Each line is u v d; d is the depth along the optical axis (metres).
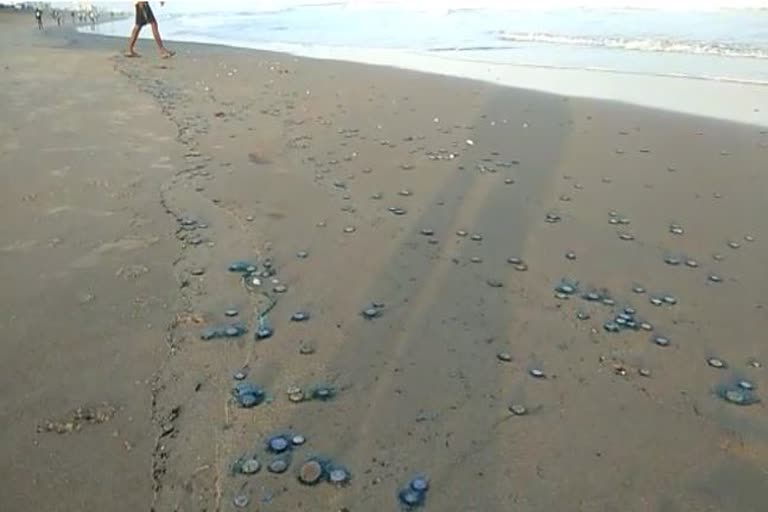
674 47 13.77
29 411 2.40
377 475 2.17
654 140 6.52
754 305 3.34
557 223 4.38
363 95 8.85
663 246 4.05
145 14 13.15
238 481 2.12
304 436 2.33
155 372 2.67
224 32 20.47
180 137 6.34
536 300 3.37
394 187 5.02
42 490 2.04
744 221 4.43
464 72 11.14
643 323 3.16
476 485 2.14
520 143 6.39
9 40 17.53
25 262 3.57
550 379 2.72
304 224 4.27
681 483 2.18
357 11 26.69
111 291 3.30
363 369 2.75
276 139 6.37
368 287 3.45
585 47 14.48
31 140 6.02
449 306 3.28
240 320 3.09
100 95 8.48
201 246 3.88
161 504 2.01
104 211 4.35
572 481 2.17
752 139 6.51
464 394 2.60
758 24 17.50
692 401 2.60
